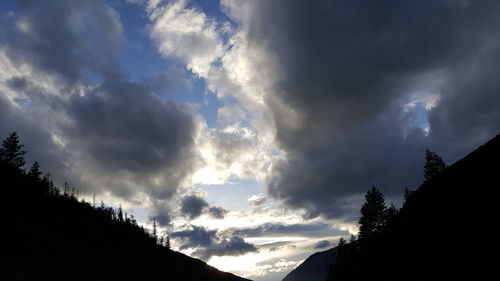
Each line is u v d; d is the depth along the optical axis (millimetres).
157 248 170500
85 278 83688
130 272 104812
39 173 131125
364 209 66625
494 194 32906
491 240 27828
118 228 154500
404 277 35344
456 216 35781
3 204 97812
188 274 154250
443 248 33219
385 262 42875
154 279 115000
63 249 93938
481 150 45906
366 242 61500
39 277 71750
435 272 31047
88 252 102688
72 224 119750
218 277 186375
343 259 68688
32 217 102375
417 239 39281
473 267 27156
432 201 44219
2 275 65625
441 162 68375
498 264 24875
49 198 130000
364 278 47281
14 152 108688
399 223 48875
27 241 85750
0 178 107125
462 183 40906
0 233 81812
